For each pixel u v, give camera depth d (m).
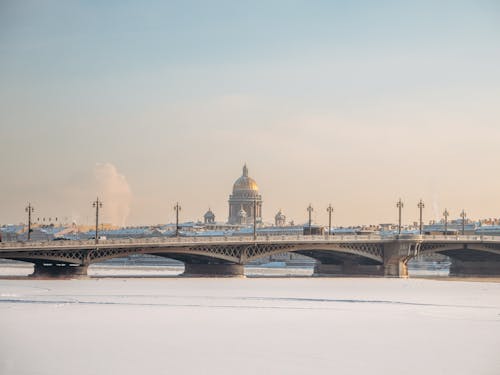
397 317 115.81
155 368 75.69
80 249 199.00
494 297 158.62
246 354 82.75
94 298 142.12
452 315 119.56
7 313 115.38
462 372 75.12
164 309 123.50
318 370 75.31
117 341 89.94
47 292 155.12
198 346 87.25
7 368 75.50
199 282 199.25
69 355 81.56
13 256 186.50
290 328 102.00
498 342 91.56
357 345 88.81
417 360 80.38
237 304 134.25
